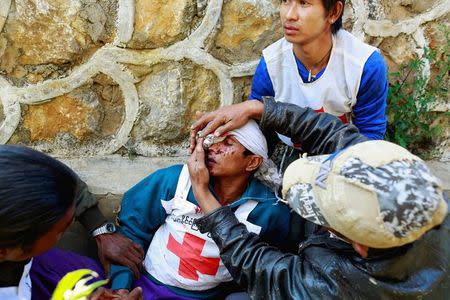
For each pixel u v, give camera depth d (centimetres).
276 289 120
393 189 92
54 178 100
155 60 182
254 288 125
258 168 158
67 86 181
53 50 174
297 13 144
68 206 103
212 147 147
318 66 160
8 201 93
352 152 102
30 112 183
